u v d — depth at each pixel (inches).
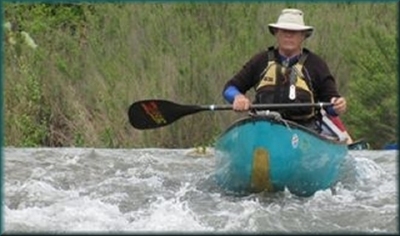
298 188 577.0
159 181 626.8
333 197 576.1
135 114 637.3
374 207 546.3
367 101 923.4
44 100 989.8
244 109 584.4
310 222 510.6
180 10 1075.3
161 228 491.8
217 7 1075.3
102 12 1112.2
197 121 948.6
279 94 598.9
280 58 604.1
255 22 1053.8
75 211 524.1
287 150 560.1
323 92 603.8
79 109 978.7
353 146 807.7
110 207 536.7
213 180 628.1
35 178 628.4
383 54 932.0
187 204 549.6
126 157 741.9
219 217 516.7
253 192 579.8
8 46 1045.8
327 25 1036.5
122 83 966.4
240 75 610.9
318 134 573.3
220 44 1013.8
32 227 490.0
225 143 580.4
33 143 954.7
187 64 974.4
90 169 675.4
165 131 941.2
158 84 961.5
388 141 913.5
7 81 984.3
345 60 999.6
